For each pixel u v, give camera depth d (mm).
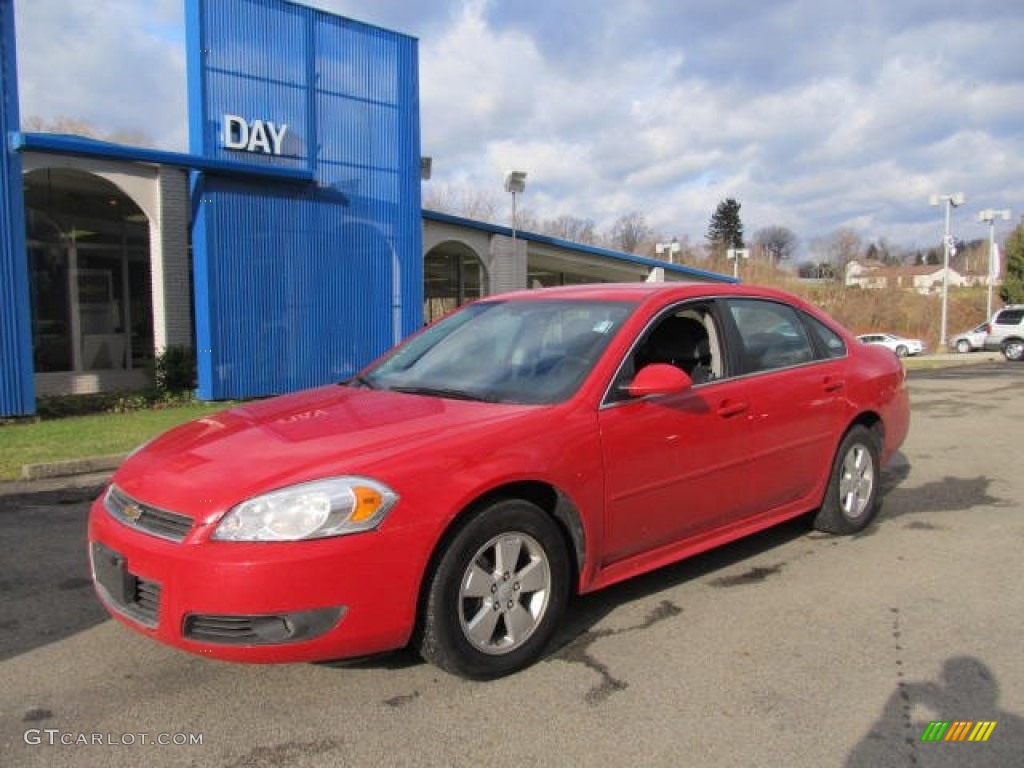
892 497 6617
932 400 14203
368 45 15844
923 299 72125
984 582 4566
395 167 16453
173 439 3744
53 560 5105
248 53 14203
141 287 17469
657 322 4258
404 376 4438
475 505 3340
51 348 15938
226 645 2951
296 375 15070
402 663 3547
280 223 14688
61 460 8031
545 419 3602
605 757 2844
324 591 2951
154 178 13938
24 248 11461
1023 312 31484
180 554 2965
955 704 3207
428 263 25812
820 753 2869
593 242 75625
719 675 3447
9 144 11352
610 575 3877
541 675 3449
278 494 3004
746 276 83125
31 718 3115
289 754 2865
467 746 2910
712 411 4270
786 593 4379
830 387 5074
